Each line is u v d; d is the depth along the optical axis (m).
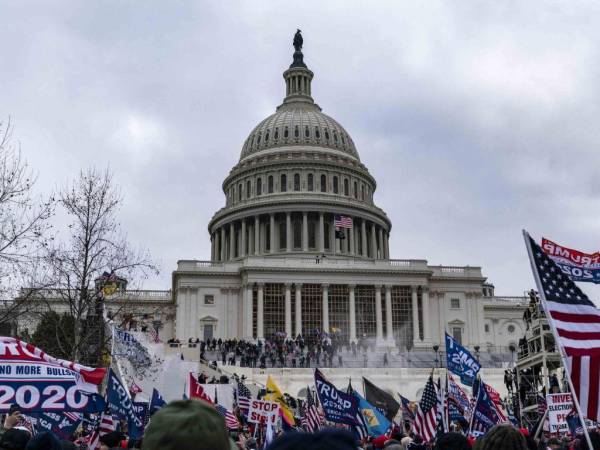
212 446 4.61
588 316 13.23
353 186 143.25
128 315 52.16
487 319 134.75
